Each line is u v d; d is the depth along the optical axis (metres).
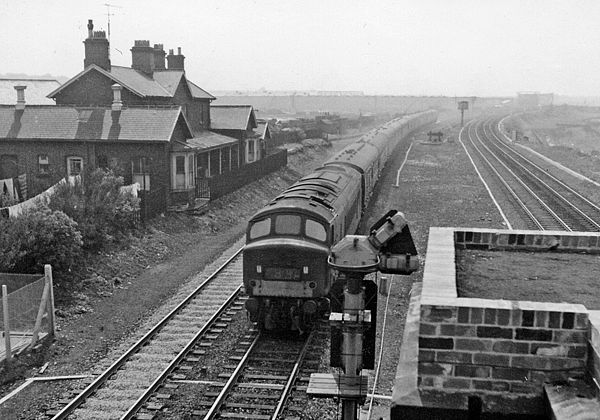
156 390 12.44
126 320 16.53
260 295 14.80
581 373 5.50
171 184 28.52
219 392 12.33
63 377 13.10
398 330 15.55
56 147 28.41
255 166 37.59
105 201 21.80
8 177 29.08
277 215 14.97
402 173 41.69
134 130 28.00
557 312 5.49
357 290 7.67
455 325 5.69
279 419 11.27
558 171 43.12
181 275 20.61
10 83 44.06
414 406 5.68
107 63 31.56
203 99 37.06
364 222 25.41
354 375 7.71
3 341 14.43
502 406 5.60
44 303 14.67
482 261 8.66
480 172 41.94
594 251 9.08
